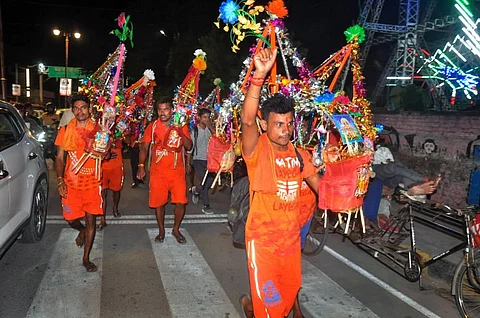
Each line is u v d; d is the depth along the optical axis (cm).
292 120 308
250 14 333
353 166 334
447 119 887
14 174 497
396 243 565
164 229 637
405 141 986
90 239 503
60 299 429
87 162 488
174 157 593
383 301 460
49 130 1367
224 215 789
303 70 422
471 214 431
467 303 430
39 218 595
